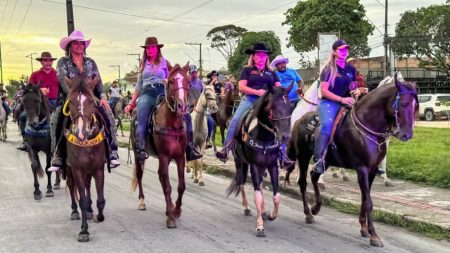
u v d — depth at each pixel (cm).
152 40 844
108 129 784
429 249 665
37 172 1008
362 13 4438
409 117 646
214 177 1296
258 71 794
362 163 702
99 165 732
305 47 4612
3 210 896
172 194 1059
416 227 759
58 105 796
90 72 792
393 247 673
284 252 646
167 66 864
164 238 713
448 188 1009
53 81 1093
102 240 702
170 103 760
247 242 694
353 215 868
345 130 714
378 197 941
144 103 825
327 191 1013
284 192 1079
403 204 879
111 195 1044
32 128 978
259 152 725
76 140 696
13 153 1869
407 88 651
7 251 651
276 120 674
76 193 822
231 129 805
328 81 741
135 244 682
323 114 746
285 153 788
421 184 1062
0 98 2391
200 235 730
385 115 681
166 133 776
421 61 4672
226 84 1800
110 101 2678
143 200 907
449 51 4297
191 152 873
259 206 730
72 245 678
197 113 1184
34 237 718
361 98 715
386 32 3988
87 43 793
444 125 2894
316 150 755
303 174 822
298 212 895
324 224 803
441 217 782
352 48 4434
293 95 1011
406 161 1232
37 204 951
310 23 4444
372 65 5159
